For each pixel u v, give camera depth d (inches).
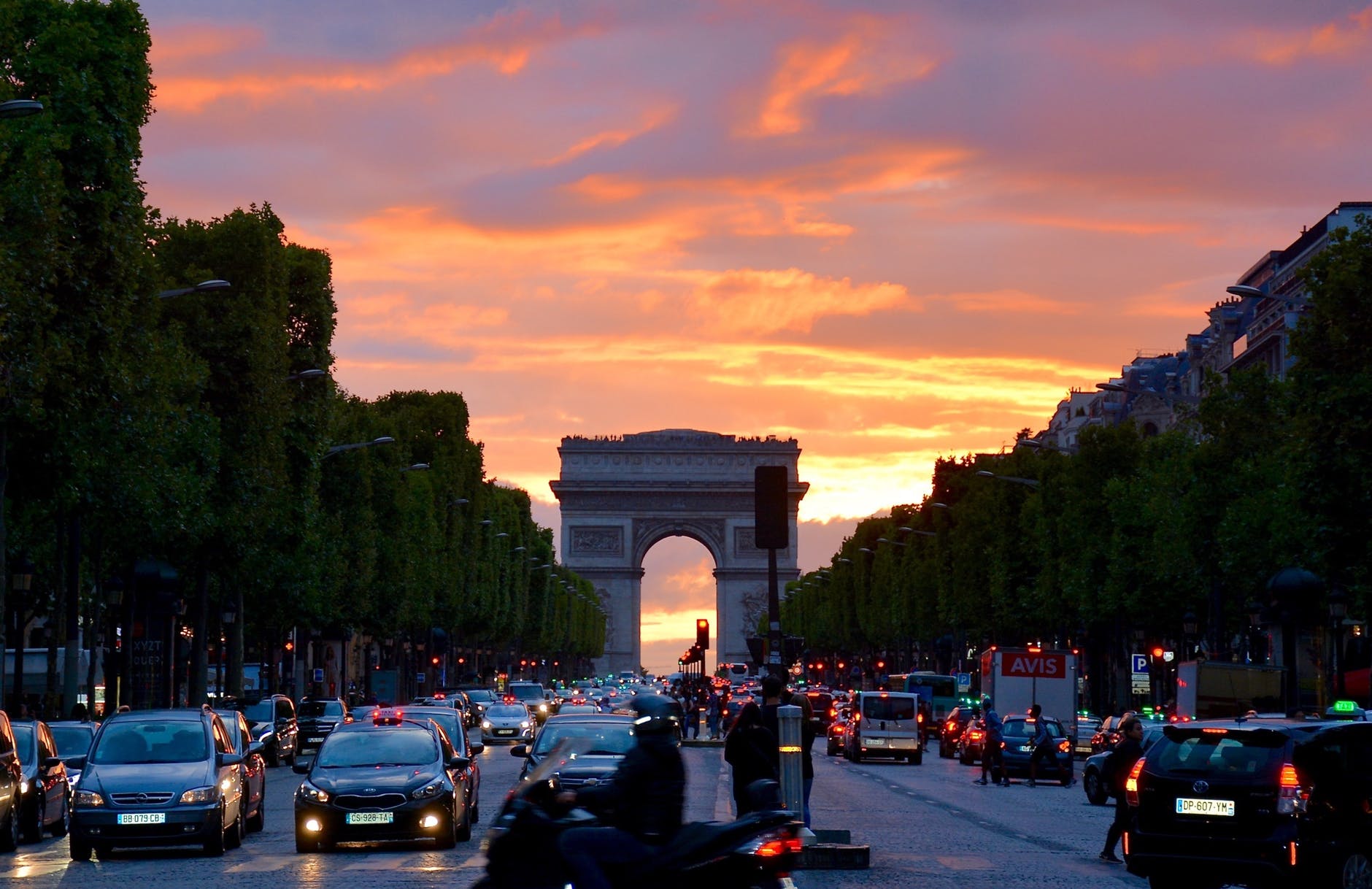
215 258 3211.1
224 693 4333.2
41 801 1691.7
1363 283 2020.2
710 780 2603.3
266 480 3218.5
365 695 5561.0
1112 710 5024.6
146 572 3243.1
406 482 5162.4
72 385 2222.0
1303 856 1010.1
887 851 1454.2
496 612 7160.4
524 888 721.0
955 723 4148.6
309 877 1251.8
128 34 2333.9
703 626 5388.8
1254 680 3061.0
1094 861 1382.9
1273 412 3171.8
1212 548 3257.9
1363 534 2046.0
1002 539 5024.6
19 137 2086.6
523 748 1480.1
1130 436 4266.7
